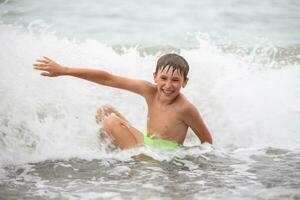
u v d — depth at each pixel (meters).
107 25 21.48
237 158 9.84
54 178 8.66
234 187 8.25
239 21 22.59
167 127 10.34
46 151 9.82
